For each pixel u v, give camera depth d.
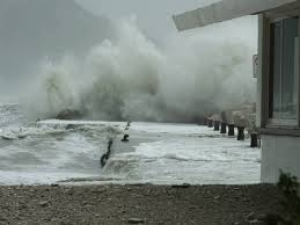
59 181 16.50
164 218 9.99
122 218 9.97
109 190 12.96
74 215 10.20
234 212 10.50
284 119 13.68
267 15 14.22
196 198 11.95
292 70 13.38
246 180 16.17
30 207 10.88
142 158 22.17
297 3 12.93
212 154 23.67
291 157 13.18
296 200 6.97
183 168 19.67
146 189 13.12
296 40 13.23
